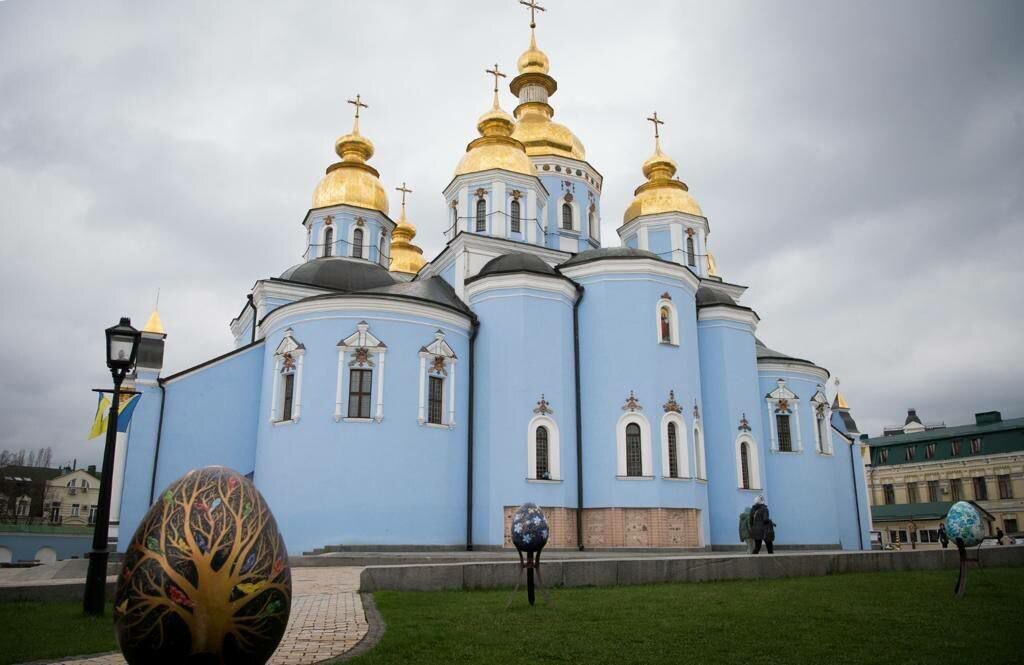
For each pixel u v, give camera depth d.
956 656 9.32
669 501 29.94
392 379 28.62
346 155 43.28
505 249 35.50
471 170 37.34
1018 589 16.20
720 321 35.75
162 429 31.22
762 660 9.00
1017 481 63.94
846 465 42.12
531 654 9.14
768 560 18.52
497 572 15.94
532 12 46.16
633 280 31.98
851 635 10.63
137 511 30.20
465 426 30.30
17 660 9.05
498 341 30.69
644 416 30.55
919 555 21.16
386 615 11.83
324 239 41.44
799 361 38.22
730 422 34.41
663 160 45.03
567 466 30.19
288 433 28.20
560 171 41.22
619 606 13.09
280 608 5.92
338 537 26.92
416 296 29.62
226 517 5.86
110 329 14.03
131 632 5.57
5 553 44.25
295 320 29.41
